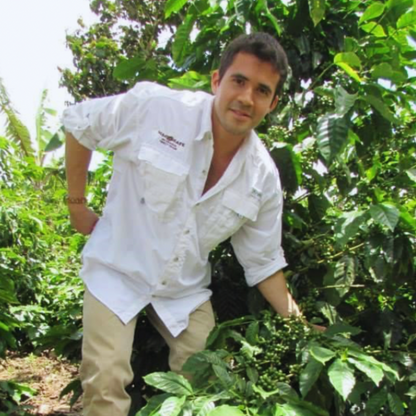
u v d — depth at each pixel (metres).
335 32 2.47
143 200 1.84
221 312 2.23
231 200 1.87
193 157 1.85
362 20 2.40
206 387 1.64
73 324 2.64
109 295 1.81
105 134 1.88
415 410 1.75
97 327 1.78
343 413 1.99
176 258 1.84
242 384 1.60
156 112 1.84
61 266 4.84
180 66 2.61
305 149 2.15
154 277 1.85
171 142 1.82
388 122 2.27
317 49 2.48
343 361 1.62
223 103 1.77
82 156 1.96
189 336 1.92
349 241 2.19
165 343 2.14
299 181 2.18
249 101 1.74
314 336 1.80
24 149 7.27
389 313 2.19
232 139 1.84
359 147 2.31
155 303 1.89
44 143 7.43
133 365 2.20
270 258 1.99
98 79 7.82
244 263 2.03
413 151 2.40
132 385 2.21
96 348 1.76
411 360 1.86
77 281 3.83
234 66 1.76
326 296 2.17
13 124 7.16
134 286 1.87
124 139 1.85
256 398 1.58
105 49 7.80
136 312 1.84
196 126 1.85
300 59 2.47
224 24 2.38
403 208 1.94
